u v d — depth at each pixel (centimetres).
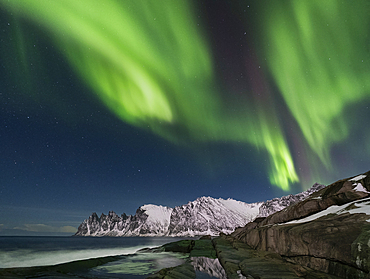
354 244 902
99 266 1688
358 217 1202
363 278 798
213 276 1345
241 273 1241
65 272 1295
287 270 1137
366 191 1739
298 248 1298
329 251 1020
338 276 931
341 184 1984
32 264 4144
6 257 5134
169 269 1416
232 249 2264
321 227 1227
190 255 2386
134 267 1688
